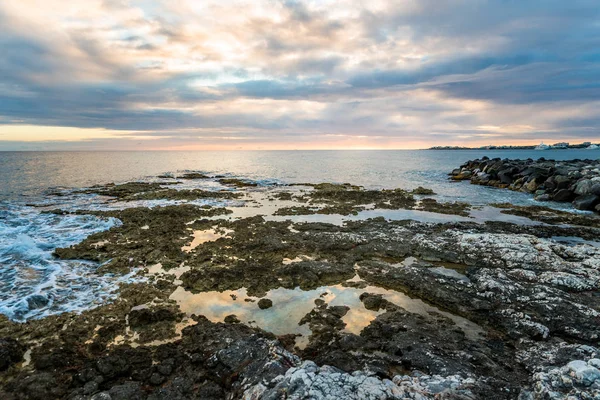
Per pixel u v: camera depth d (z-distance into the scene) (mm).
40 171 53688
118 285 11805
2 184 37125
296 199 29297
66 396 6668
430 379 6844
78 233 17828
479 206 26406
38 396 6602
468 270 13062
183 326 9328
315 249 15398
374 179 47094
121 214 22000
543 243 15484
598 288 11453
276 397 5938
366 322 9602
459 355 7906
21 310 9836
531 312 9836
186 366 7539
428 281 11836
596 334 8719
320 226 19344
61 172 53344
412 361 7652
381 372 7102
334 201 28328
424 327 9172
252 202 27875
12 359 7684
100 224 19500
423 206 26141
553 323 9266
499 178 39531
